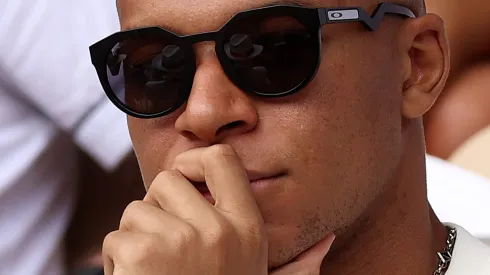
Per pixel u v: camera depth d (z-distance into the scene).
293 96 5.72
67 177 9.88
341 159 5.93
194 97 5.61
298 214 5.81
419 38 6.63
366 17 5.97
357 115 5.99
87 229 10.08
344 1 5.93
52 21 9.40
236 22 5.58
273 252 5.83
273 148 5.68
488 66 13.16
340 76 5.88
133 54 5.95
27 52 9.35
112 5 9.54
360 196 6.14
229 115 5.57
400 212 6.78
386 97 6.26
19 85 9.41
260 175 5.69
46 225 9.78
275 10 5.56
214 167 5.48
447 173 10.09
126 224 5.45
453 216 9.67
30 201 9.61
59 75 9.44
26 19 9.33
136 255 5.07
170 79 5.82
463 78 12.94
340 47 5.89
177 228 5.19
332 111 5.85
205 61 5.70
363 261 6.70
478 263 7.00
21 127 9.48
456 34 13.31
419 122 6.99
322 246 6.10
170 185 5.51
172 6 5.78
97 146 9.74
